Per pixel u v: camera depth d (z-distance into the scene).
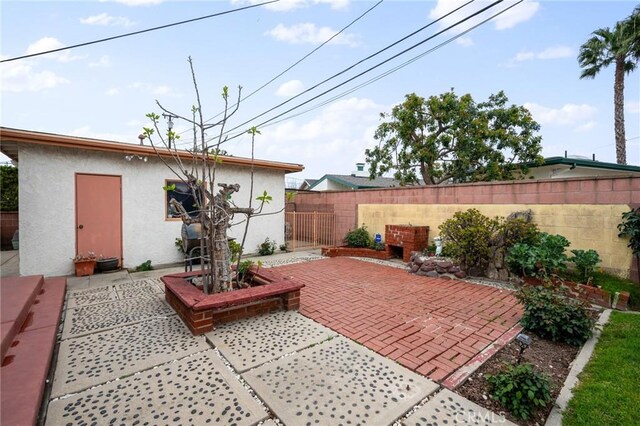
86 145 5.96
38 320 3.43
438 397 2.26
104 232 6.48
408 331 3.47
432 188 7.75
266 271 4.87
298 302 4.16
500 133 10.42
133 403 2.11
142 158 6.84
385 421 1.97
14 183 10.43
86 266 6.01
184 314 3.62
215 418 1.97
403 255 7.84
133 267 6.83
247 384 2.37
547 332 3.32
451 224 6.36
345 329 3.50
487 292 5.09
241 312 3.72
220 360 2.73
